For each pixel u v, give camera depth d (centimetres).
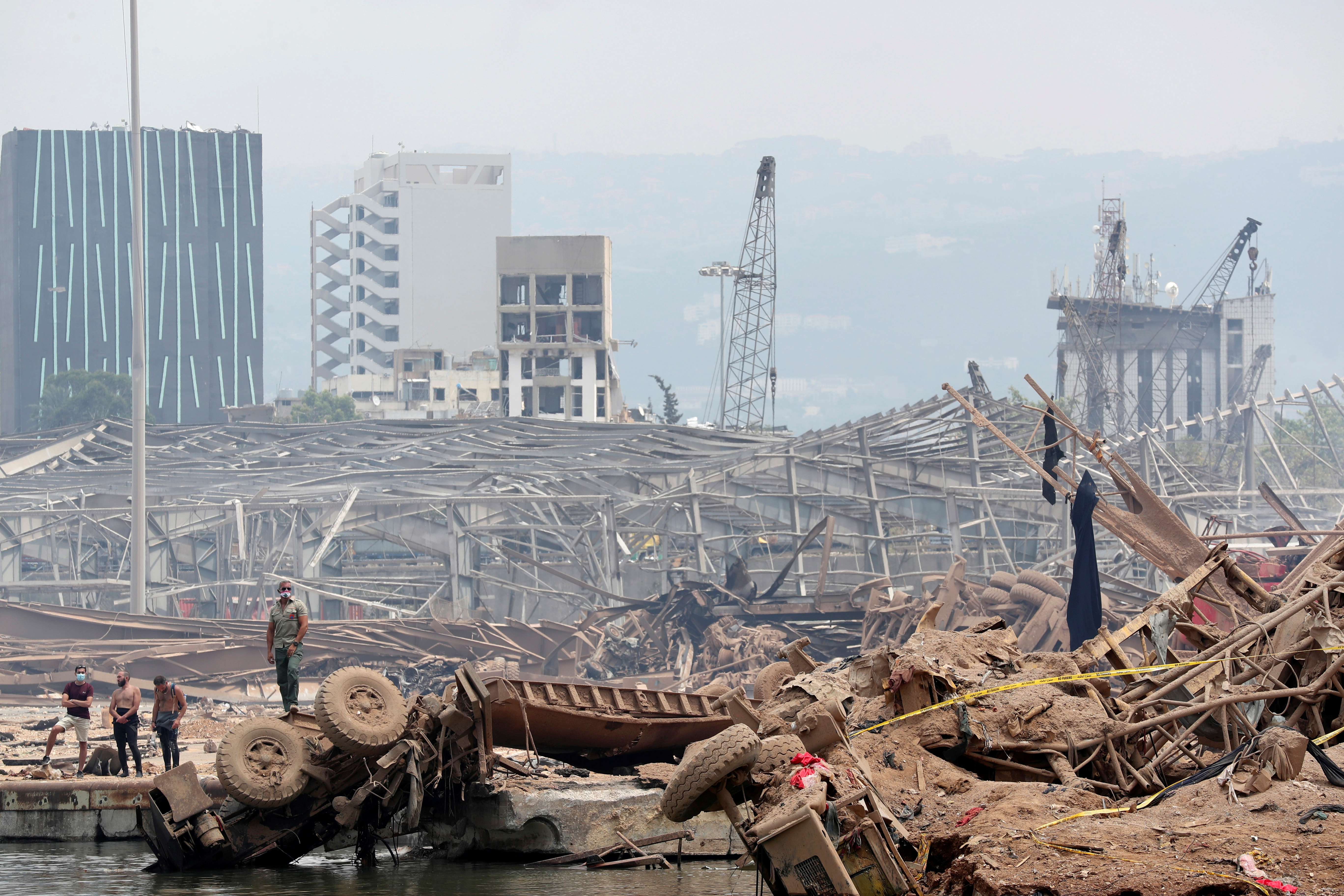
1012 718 3300
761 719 3075
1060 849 2503
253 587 16838
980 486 17912
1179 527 7019
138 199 12262
